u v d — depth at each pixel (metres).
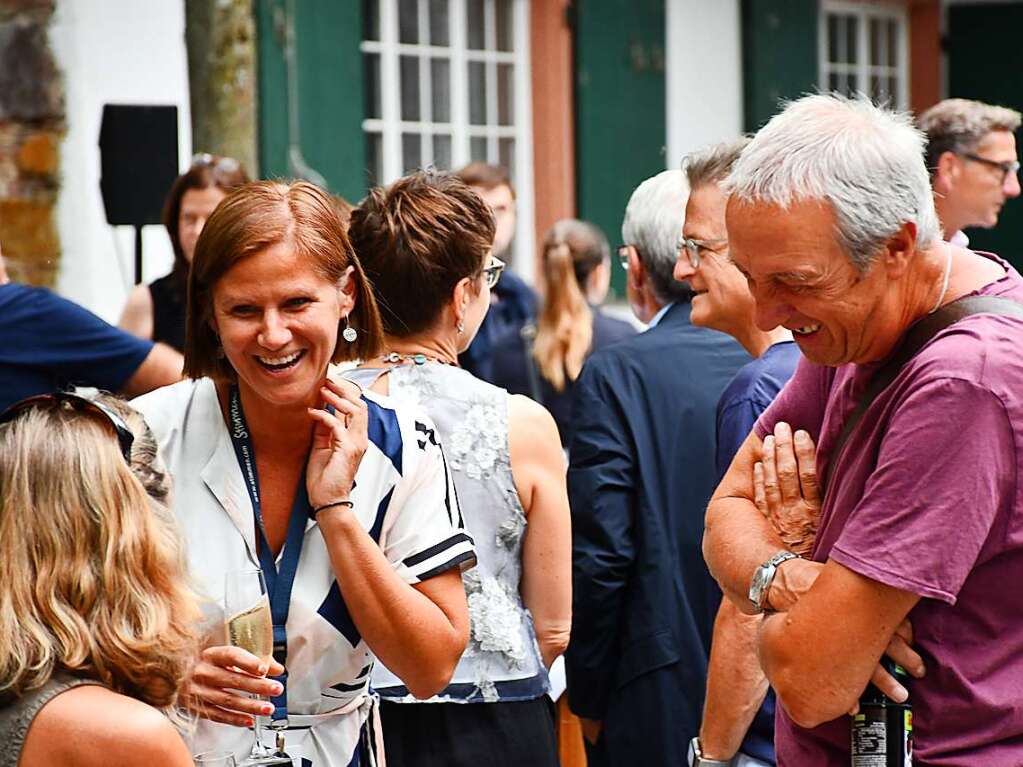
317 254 2.96
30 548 2.50
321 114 9.48
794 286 2.72
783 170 2.68
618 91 11.16
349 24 9.60
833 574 2.74
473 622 3.59
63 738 2.42
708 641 4.31
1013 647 2.74
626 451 4.32
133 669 2.49
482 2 10.79
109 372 4.94
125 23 7.98
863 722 2.79
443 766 3.55
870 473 2.83
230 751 2.84
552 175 11.01
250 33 7.73
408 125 10.40
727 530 3.16
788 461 3.14
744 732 3.67
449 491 3.19
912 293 2.76
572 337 7.69
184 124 8.19
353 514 3.01
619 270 11.26
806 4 12.18
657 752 4.28
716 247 3.97
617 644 4.36
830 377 3.16
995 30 13.92
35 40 7.80
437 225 3.63
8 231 7.86
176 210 6.26
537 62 10.98
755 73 11.87
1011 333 2.70
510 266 11.05
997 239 14.07
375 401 3.17
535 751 3.63
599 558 4.31
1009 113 6.26
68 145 7.88
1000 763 2.75
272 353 2.95
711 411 4.34
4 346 4.86
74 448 2.54
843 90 13.03
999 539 2.68
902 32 13.66
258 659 2.82
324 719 3.10
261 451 3.09
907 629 2.76
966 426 2.64
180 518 3.05
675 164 11.50
